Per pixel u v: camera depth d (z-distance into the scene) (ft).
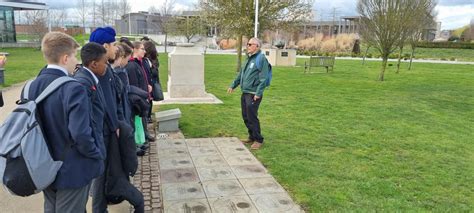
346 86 43.70
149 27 201.98
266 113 26.40
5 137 6.70
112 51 10.48
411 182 14.12
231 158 16.20
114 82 10.33
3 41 105.50
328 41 145.18
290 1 55.57
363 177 14.40
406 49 147.02
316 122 23.90
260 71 17.07
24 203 11.35
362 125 23.53
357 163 16.10
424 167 15.92
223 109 26.84
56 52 7.29
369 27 52.85
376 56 115.85
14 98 29.45
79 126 6.90
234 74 53.42
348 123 23.93
